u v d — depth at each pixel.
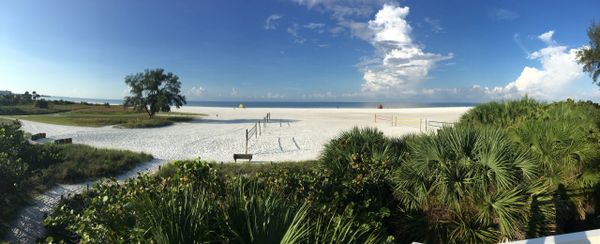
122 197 3.53
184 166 4.12
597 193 5.85
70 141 20.81
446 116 49.94
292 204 3.36
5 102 70.50
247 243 2.68
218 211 3.03
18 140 9.34
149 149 20.00
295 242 2.62
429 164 5.06
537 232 4.48
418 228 4.99
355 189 4.93
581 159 5.90
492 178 4.72
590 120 7.91
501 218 4.49
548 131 6.18
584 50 28.45
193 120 44.44
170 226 2.47
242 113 62.19
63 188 10.61
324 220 3.59
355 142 7.09
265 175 4.75
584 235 2.21
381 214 4.50
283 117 50.16
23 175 8.05
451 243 4.74
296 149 20.06
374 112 64.19
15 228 7.34
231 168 12.73
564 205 5.64
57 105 76.19
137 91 43.94
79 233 3.41
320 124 37.28
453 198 4.80
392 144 7.13
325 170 5.48
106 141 23.58
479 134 5.12
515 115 9.96
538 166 4.92
